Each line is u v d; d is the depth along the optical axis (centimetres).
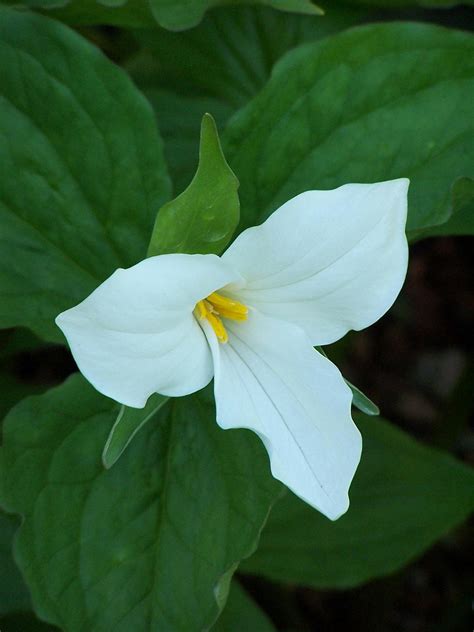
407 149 36
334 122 36
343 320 32
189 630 34
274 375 32
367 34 35
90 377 29
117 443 30
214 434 36
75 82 35
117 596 34
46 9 38
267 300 32
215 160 29
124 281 28
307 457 31
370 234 31
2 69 35
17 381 42
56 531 34
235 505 35
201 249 31
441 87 36
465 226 38
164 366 30
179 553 35
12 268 35
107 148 36
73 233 36
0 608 39
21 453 34
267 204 36
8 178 35
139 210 36
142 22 38
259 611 42
